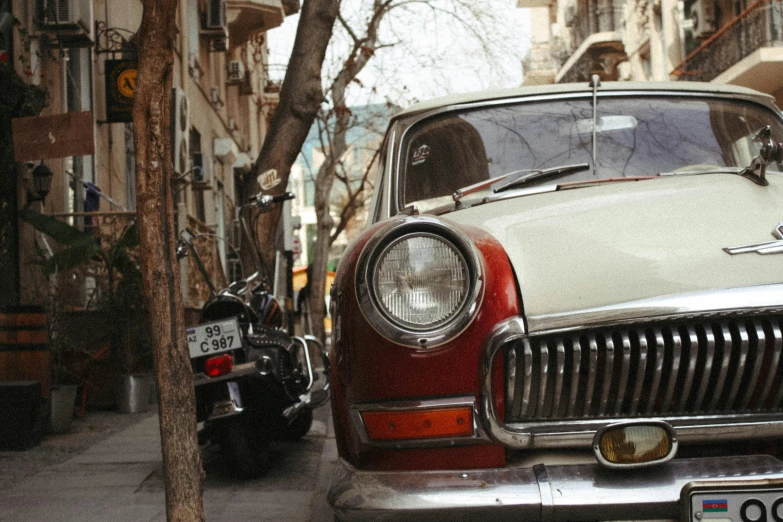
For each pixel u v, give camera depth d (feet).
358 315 8.68
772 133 12.91
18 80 28.17
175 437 9.59
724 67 71.26
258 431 19.39
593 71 108.47
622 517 7.83
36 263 28.02
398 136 13.11
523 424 8.32
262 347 18.99
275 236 30.25
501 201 10.93
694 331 8.26
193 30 61.05
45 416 24.13
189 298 40.63
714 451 8.57
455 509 7.85
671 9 87.15
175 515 9.53
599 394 8.39
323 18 30.07
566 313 8.27
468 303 8.32
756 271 8.43
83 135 26.94
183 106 43.24
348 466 8.85
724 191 9.87
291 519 15.40
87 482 18.43
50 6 31.24
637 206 9.70
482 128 12.83
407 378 8.40
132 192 44.93
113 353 31.40
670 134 12.57
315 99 30.04
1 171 27.68
